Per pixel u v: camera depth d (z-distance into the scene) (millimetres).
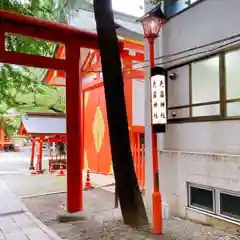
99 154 12242
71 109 6684
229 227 4875
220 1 5090
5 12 5859
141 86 11258
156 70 4914
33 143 14930
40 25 6211
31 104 16438
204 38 5414
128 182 5352
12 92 9625
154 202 4961
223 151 5047
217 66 5227
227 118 4977
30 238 4887
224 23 5016
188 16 5781
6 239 4855
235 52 4910
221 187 4980
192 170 5570
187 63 5844
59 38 6590
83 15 10703
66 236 4938
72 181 6535
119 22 10273
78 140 6695
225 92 5070
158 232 4898
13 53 6051
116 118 5328
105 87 5398
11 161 20344
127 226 5328
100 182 10086
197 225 5285
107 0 5426
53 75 12594
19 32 6078
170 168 6102
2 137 34219
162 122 4922
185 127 5855
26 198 8109
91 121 13016
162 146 6410
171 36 6188
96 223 5629
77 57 6801
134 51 9734
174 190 6004
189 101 5801
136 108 11000
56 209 6871
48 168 14773
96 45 7035
